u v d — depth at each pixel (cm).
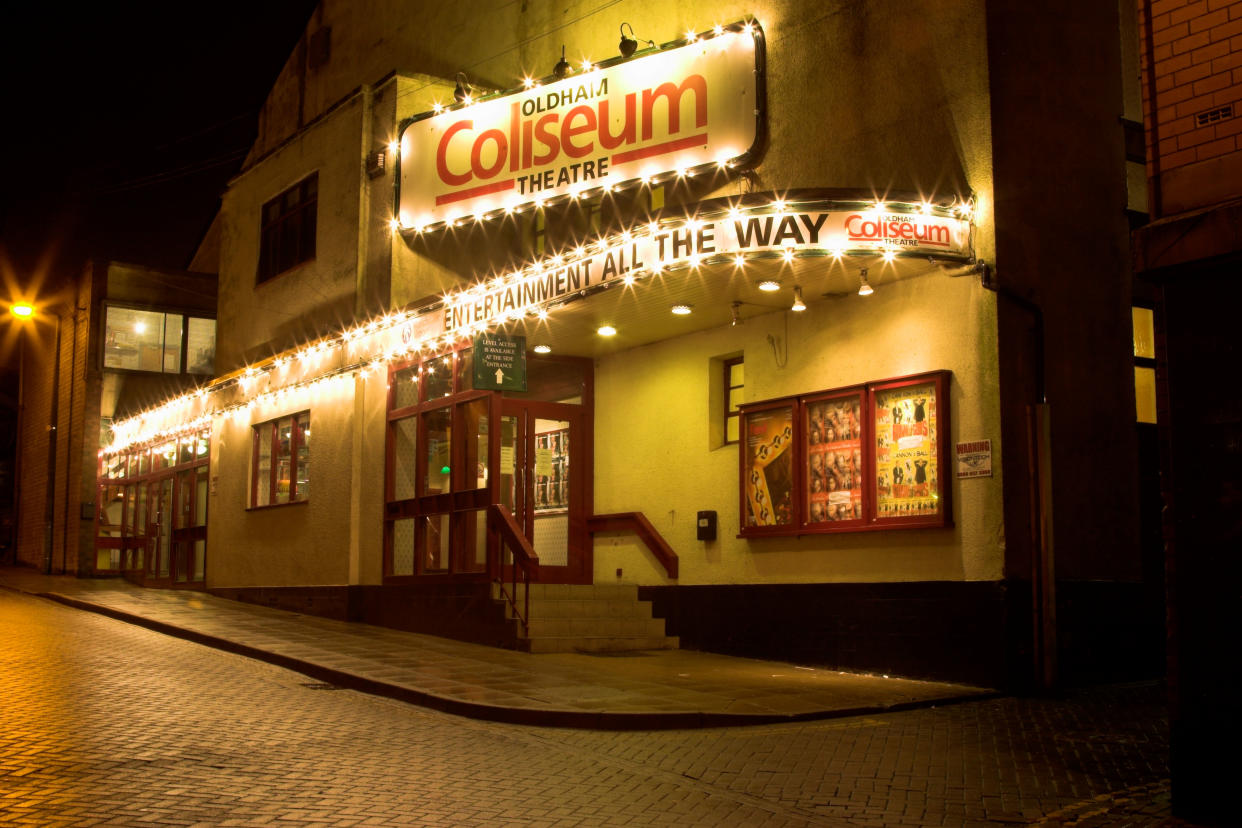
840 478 1342
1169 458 763
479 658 1368
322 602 1856
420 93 1831
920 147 1264
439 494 1662
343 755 875
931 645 1224
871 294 1338
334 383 1912
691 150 1442
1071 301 1260
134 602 1959
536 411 1678
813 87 1362
